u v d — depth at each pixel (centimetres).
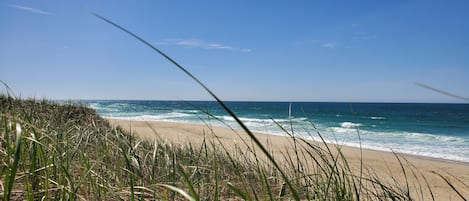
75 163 278
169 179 283
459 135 2291
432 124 3338
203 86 80
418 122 3575
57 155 244
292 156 829
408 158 1247
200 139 1181
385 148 1569
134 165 293
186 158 415
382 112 5812
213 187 290
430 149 1579
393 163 1062
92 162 283
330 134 2102
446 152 1477
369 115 4878
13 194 192
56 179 220
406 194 273
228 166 397
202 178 307
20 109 399
